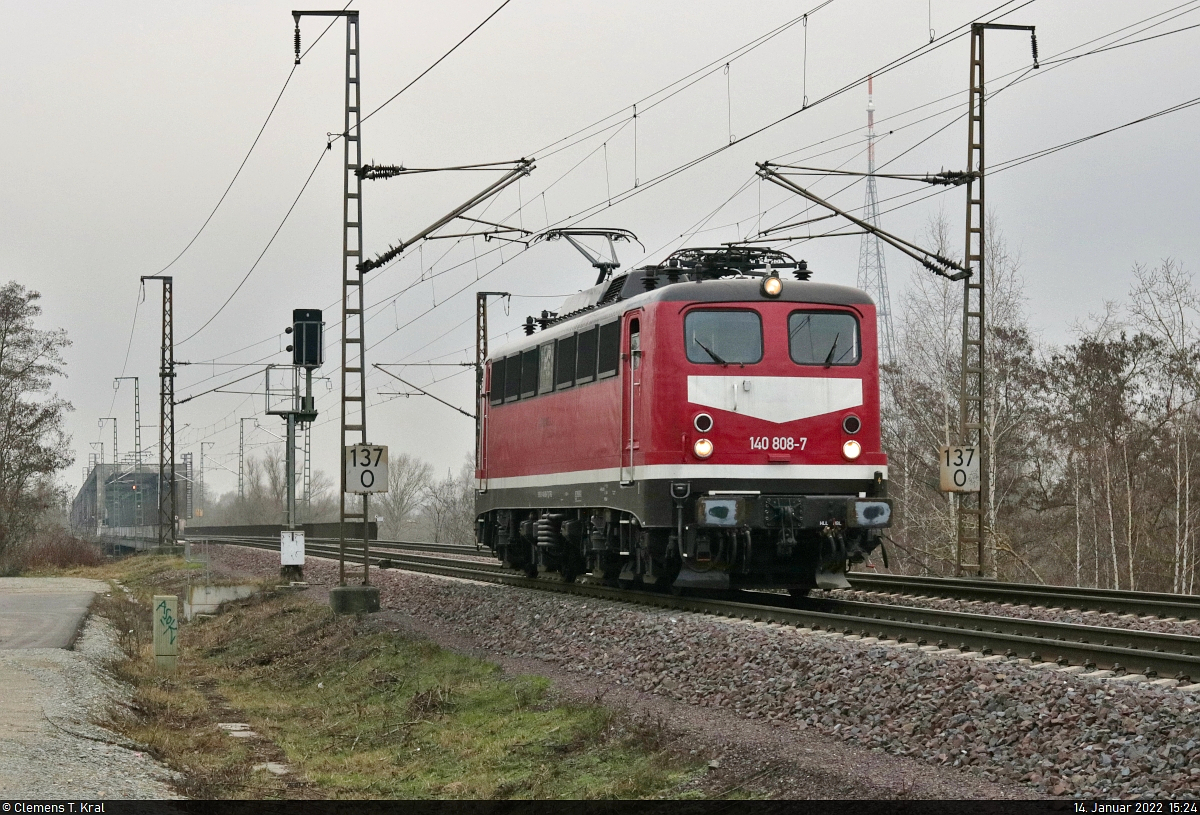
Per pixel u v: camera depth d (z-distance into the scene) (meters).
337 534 53.72
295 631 24.59
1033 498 47.16
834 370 18.31
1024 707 10.43
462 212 25.45
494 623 20.61
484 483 27.02
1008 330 46.31
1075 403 45.34
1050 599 18.78
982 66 28.03
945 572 40.19
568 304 23.38
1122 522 41.62
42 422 64.69
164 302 59.78
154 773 12.08
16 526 62.53
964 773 9.64
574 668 16.20
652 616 17.45
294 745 15.48
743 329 18.22
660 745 11.61
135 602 37.59
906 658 12.52
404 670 18.53
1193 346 40.47
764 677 13.33
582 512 22.14
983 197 28.06
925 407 45.53
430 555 41.34
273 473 109.44
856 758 10.29
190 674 22.77
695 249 19.73
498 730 13.91
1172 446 41.22
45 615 29.20
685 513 18.00
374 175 24.48
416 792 12.16
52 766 11.15
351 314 24.41
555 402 22.50
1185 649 13.03
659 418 18.06
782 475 18.00
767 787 9.87
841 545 18.25
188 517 84.00
